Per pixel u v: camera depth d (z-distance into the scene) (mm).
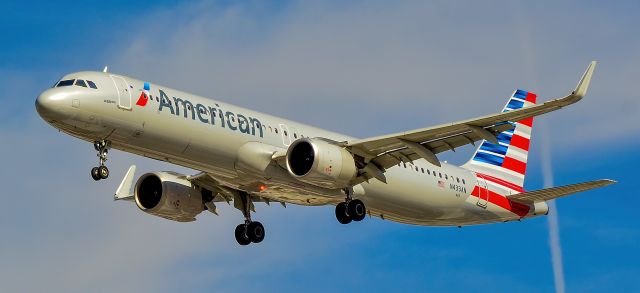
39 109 78750
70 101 78375
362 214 91750
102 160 81125
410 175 96688
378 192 94125
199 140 83375
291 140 89062
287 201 92938
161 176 95750
